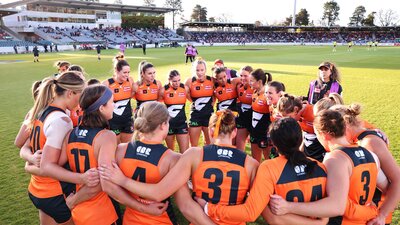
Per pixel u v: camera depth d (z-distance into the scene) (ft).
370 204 8.23
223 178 7.63
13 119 30.32
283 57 108.68
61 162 8.86
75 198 8.54
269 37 299.79
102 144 8.26
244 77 18.52
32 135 9.42
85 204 8.71
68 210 9.54
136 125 8.09
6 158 20.25
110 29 252.42
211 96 19.77
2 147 22.35
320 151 13.84
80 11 243.19
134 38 250.37
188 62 91.50
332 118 7.96
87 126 8.59
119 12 271.69
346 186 7.27
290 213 7.37
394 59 96.89
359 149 7.93
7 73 67.10
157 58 106.52
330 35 302.66
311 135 13.91
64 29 220.64
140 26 290.15
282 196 7.45
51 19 224.94
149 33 271.90
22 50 155.84
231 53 132.98
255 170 8.02
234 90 19.67
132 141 8.38
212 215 7.66
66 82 9.27
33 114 9.49
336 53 131.75
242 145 19.89
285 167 7.51
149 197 7.64
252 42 276.62
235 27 319.27
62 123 8.87
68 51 164.66
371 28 286.87
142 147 8.10
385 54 121.60
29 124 9.66
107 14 263.49
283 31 318.24
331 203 7.09
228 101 19.86
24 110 34.19
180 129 19.26
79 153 8.40
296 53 132.77
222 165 7.65
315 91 19.03
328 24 389.60
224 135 7.98
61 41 200.44
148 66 18.90
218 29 324.60
